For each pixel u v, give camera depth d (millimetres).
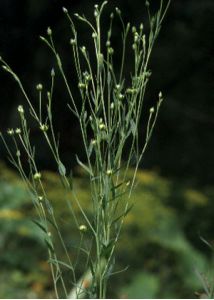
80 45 12016
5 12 11531
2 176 9070
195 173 11930
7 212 7586
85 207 7941
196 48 11781
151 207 8492
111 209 2424
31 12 11680
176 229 8141
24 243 7410
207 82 12086
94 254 6965
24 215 7863
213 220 8867
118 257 7551
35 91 11766
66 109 11461
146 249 7668
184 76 12219
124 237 7754
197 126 12438
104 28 11945
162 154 12117
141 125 12125
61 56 11969
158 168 11891
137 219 8070
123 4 11852
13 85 11727
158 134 12289
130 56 11688
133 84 2496
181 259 7523
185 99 12500
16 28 11617
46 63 11914
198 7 11461
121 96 2457
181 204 9242
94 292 2418
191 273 7344
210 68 11688
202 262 7477
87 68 11781
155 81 12297
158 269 7477
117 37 11781
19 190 8406
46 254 7324
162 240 7699
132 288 6836
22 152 10383
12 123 11680
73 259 7027
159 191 9352
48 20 11695
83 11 12070
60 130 11273
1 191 8336
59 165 2410
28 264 7203
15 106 11781
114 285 6988
